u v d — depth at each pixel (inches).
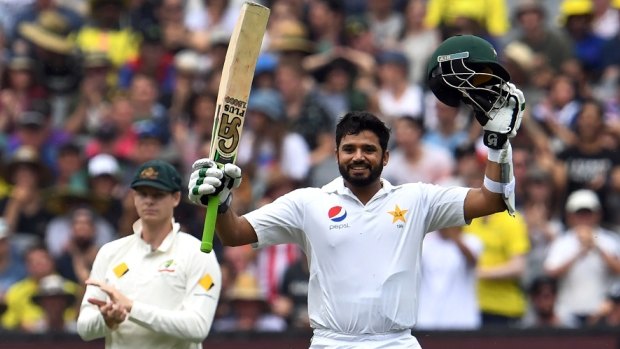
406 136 1792.6
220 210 941.2
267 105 1861.5
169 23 2199.8
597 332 1501.0
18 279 1728.6
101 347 1502.2
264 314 1606.8
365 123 957.2
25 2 2250.2
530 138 1828.2
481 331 1509.6
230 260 1649.9
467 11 2064.5
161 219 1110.4
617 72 2047.2
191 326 1069.1
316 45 2100.1
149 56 2094.0
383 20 2210.9
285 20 2114.9
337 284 954.1
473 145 1728.6
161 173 1112.8
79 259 1690.5
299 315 1616.6
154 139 1861.5
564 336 1504.7
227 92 948.0
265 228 971.3
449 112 1873.8
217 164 941.8
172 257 1100.5
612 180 1781.5
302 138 1904.5
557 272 1642.5
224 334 1508.4
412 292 958.4
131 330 1089.4
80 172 1892.2
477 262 1581.0
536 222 1712.6
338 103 1972.2
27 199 1843.0
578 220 1652.3
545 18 2116.1
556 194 1788.9
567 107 1927.9
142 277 1095.0
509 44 2025.1
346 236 957.8
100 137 1916.8
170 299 1089.4
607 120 1908.2
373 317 946.7
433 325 1560.0
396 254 955.3
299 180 1804.9
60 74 2172.7
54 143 2012.8
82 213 1702.8
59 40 2191.2
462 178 1722.4
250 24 953.5
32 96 2118.6
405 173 1792.6
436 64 931.3
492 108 928.9
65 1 2325.3
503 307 1596.9
